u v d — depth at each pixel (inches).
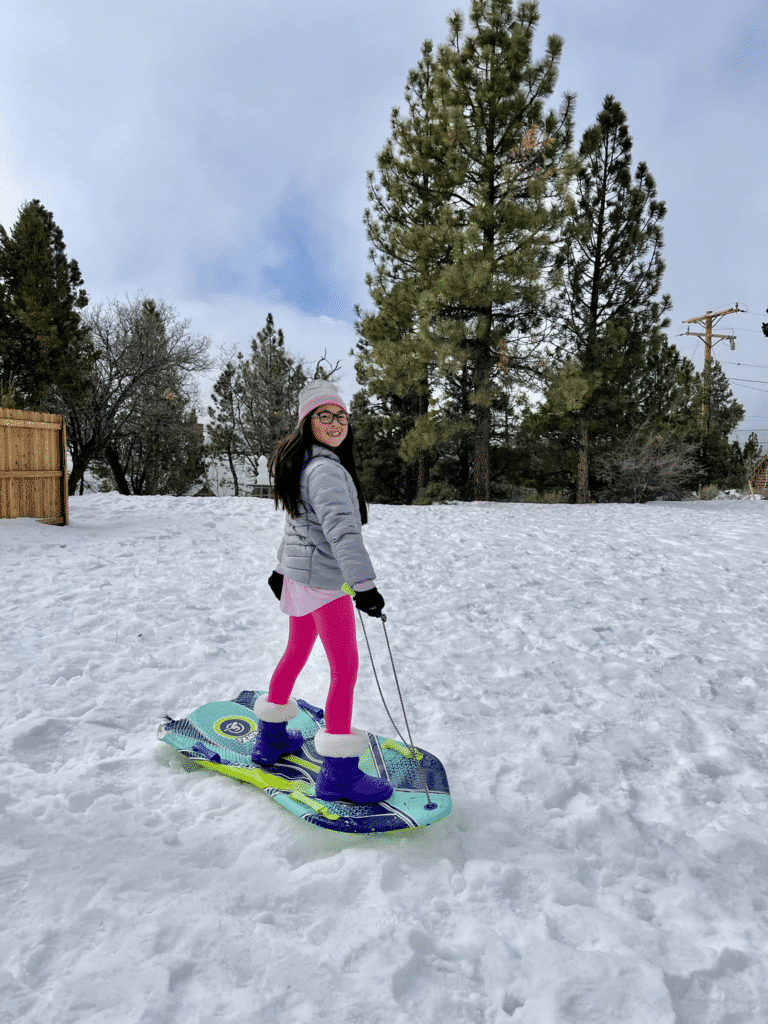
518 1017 64.9
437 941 74.4
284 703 107.0
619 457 847.1
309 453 99.5
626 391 869.8
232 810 99.2
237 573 270.5
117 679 150.3
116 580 247.8
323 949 71.3
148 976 65.2
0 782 101.0
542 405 741.9
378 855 88.0
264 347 1354.6
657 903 83.7
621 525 472.7
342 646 97.8
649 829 101.3
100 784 103.2
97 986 63.7
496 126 687.1
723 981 70.6
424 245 684.1
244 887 81.1
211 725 118.5
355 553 90.1
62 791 99.7
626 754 125.5
